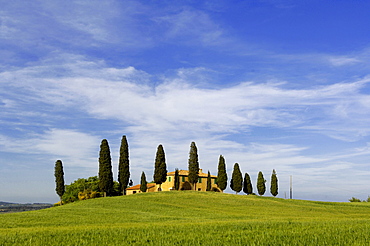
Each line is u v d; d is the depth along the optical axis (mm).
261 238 26453
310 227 33469
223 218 53188
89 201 79250
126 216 53688
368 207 91375
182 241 26281
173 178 119000
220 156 115562
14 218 49938
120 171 100562
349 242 24375
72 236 29453
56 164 105812
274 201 92125
